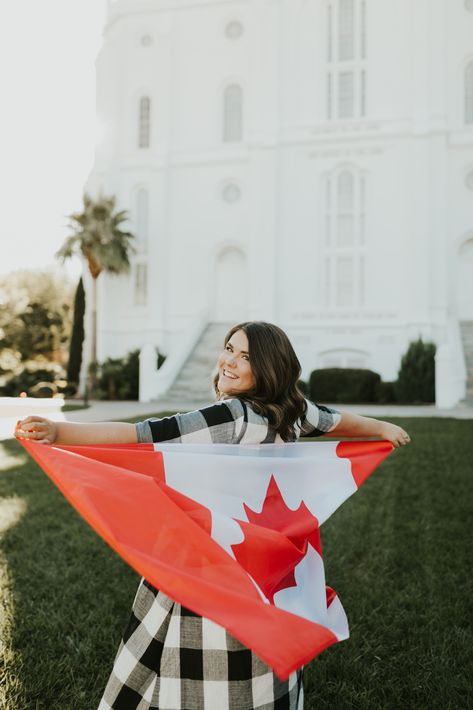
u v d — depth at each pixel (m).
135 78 26.36
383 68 23.34
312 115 23.83
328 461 1.87
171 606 1.57
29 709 2.30
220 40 25.69
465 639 2.85
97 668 2.58
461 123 23.05
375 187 23.12
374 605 3.28
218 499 1.64
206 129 25.67
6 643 2.78
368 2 23.53
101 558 3.97
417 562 3.94
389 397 20.16
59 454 1.57
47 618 3.03
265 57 24.05
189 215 25.58
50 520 4.86
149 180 25.94
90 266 24.02
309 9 24.02
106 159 26.23
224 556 1.46
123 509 1.48
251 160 23.84
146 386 20.41
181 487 1.62
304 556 1.75
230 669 1.47
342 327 22.83
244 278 25.44
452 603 3.29
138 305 25.70
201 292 25.33
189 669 1.49
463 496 5.75
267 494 1.71
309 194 23.69
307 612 1.62
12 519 4.90
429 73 22.67
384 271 22.88
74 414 14.38
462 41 23.12
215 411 1.66
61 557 3.95
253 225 23.66
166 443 1.63
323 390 20.34
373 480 6.54
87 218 23.67
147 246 25.64
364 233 23.19
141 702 1.62
